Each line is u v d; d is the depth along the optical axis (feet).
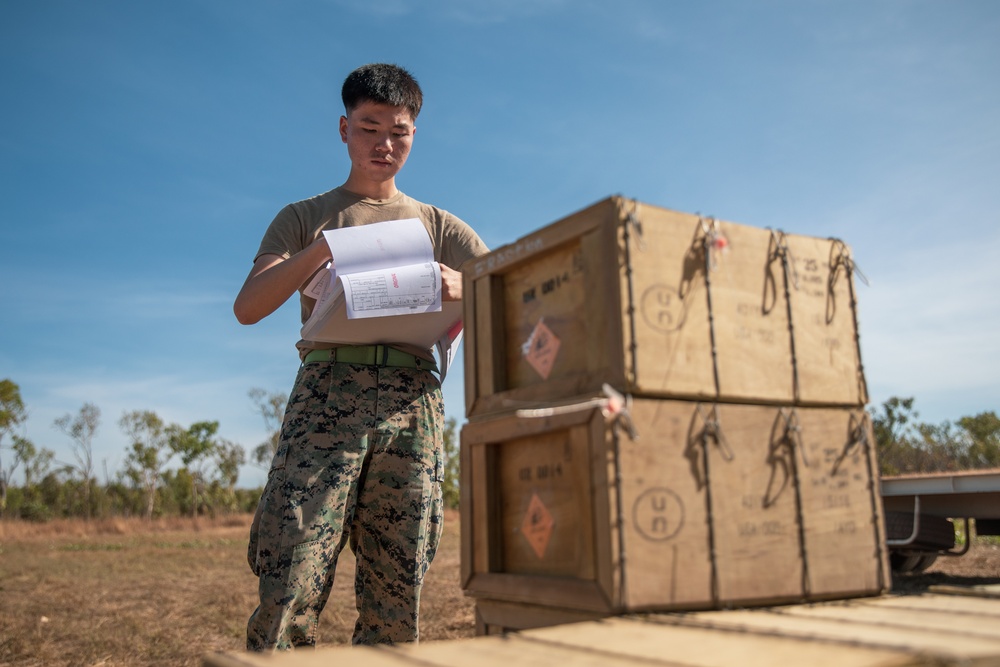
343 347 8.85
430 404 9.27
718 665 3.22
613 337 4.93
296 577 8.17
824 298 5.84
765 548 5.13
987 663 3.15
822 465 5.50
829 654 3.33
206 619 19.89
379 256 8.12
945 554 10.27
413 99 9.50
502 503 5.79
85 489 144.15
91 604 23.11
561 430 5.23
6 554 50.93
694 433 5.03
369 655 3.73
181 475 145.89
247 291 8.74
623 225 5.03
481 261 6.25
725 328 5.30
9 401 138.10
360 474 9.00
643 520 4.76
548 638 4.02
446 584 24.59
